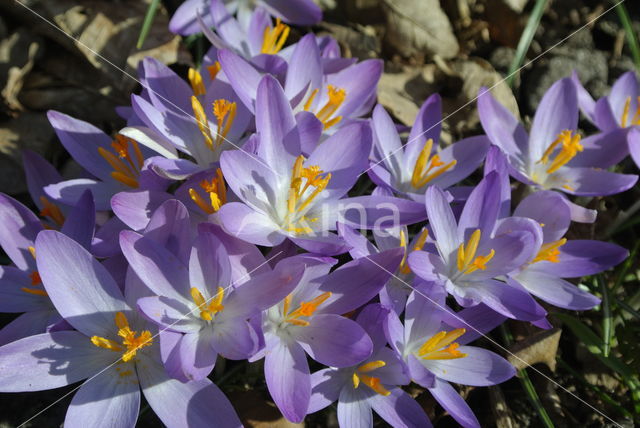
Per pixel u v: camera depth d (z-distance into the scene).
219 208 0.26
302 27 0.38
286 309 0.26
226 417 0.25
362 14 0.38
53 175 0.31
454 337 0.27
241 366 0.29
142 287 0.26
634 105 0.36
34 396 0.29
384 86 0.37
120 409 0.25
